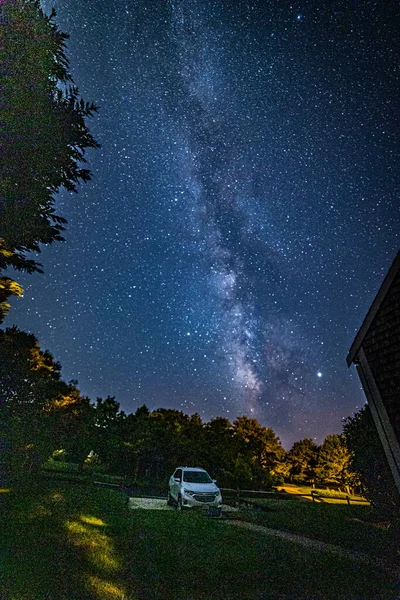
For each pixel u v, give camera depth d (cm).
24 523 581
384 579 589
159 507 1180
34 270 764
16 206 660
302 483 4650
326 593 514
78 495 952
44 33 652
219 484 2466
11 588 379
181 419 3591
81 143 725
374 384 627
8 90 602
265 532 860
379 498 1035
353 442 1188
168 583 489
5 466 904
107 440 2595
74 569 455
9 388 988
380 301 629
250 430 4188
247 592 495
